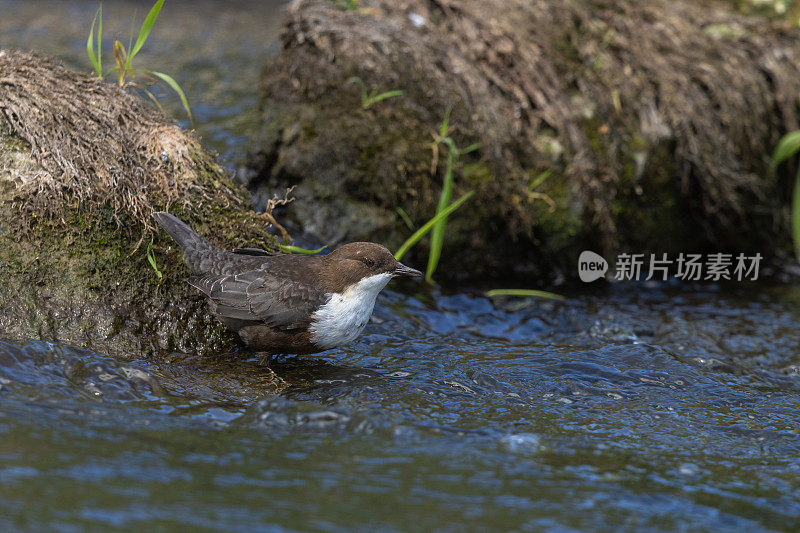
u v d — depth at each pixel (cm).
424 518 496
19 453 527
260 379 734
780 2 1389
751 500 560
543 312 1015
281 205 1052
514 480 562
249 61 1531
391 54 1030
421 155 1033
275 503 500
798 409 755
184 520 470
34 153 745
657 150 1130
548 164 1077
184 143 817
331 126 1030
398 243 1048
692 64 1193
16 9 1623
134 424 602
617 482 573
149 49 1510
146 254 767
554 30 1152
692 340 959
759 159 1208
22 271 724
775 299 1130
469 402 720
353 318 765
